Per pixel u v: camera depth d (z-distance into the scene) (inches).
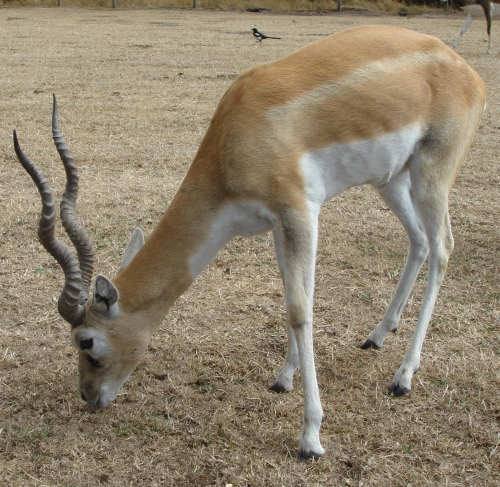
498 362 149.4
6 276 187.8
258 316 171.3
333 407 136.0
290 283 120.5
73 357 153.9
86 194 245.8
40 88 412.2
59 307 120.8
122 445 126.3
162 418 134.2
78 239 122.0
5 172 268.4
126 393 142.0
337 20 809.5
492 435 126.6
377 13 900.6
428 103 134.8
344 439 126.4
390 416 133.0
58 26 725.9
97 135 319.3
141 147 303.1
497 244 211.2
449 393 139.2
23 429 129.9
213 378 146.9
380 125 128.3
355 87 126.3
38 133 317.4
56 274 190.2
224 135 122.1
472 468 119.0
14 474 118.4
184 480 117.3
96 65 491.2
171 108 370.6
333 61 127.2
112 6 964.0
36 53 540.1
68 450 124.4
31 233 214.1
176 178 265.7
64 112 357.1
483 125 344.8
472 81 141.1
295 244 120.5
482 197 251.4
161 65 493.4
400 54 132.5
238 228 126.8
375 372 147.2
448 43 619.5
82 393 128.5
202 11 923.4
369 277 191.0
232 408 136.7
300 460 121.0
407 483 115.6
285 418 133.5
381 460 121.0
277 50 562.3
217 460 121.6
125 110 364.8
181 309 174.6
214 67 484.4
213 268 196.4
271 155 119.6
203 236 125.1
